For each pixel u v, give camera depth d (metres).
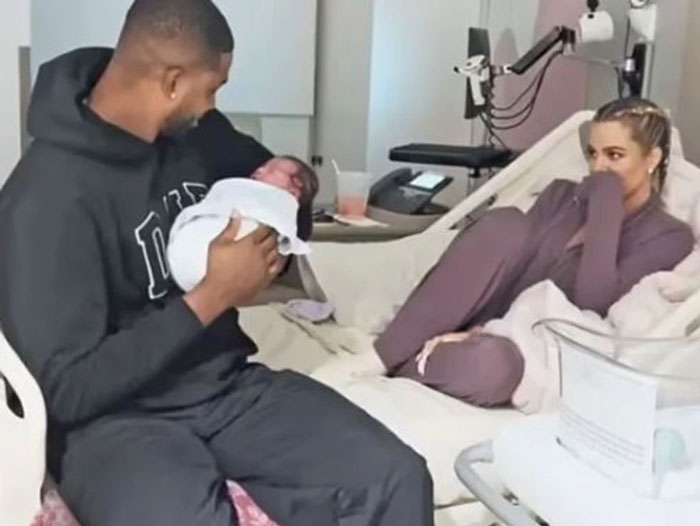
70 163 1.41
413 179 3.27
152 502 1.30
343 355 2.08
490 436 1.74
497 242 2.08
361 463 1.43
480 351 1.85
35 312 1.34
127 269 1.47
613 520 1.11
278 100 3.91
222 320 1.57
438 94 3.81
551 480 1.22
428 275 2.17
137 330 1.38
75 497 1.37
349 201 3.04
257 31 3.80
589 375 1.21
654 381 1.14
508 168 2.64
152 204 1.52
